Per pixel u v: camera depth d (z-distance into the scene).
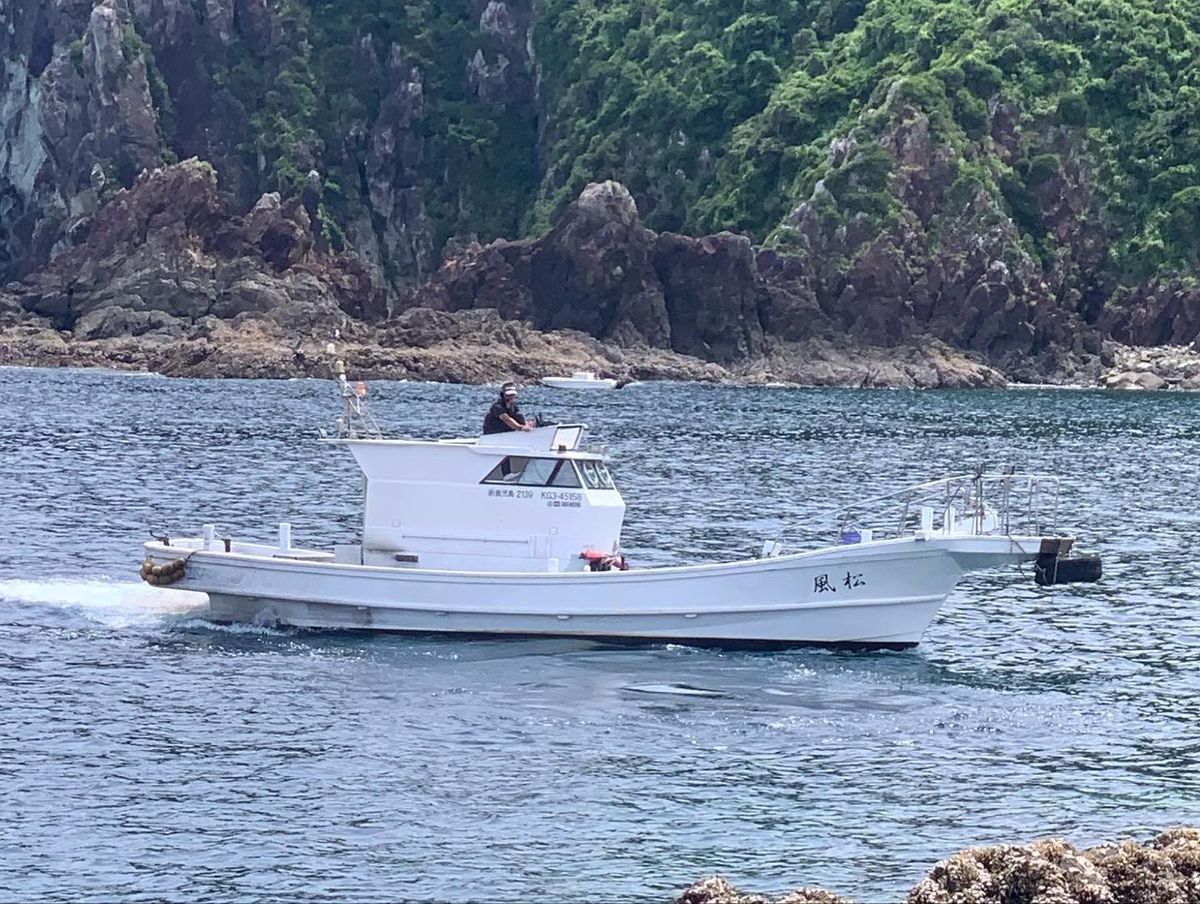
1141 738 32.00
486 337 170.75
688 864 25.47
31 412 102.50
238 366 159.88
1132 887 21.83
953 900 21.59
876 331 174.25
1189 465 84.31
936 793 28.61
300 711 32.66
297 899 24.19
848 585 38.00
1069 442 97.88
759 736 31.55
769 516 60.59
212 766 29.33
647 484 70.56
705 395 146.00
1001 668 37.41
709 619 38.03
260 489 65.25
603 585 37.91
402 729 31.55
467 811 27.41
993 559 37.62
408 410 114.19
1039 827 27.16
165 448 81.38
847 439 97.31
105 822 26.73
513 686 34.66
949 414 123.12
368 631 38.72
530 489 39.19
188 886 24.56
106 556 48.78
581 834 26.53
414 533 39.53
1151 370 167.88
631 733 31.55
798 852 25.97
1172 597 46.31
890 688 35.25
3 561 47.50
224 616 39.59
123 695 33.56
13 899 24.06
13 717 31.92
